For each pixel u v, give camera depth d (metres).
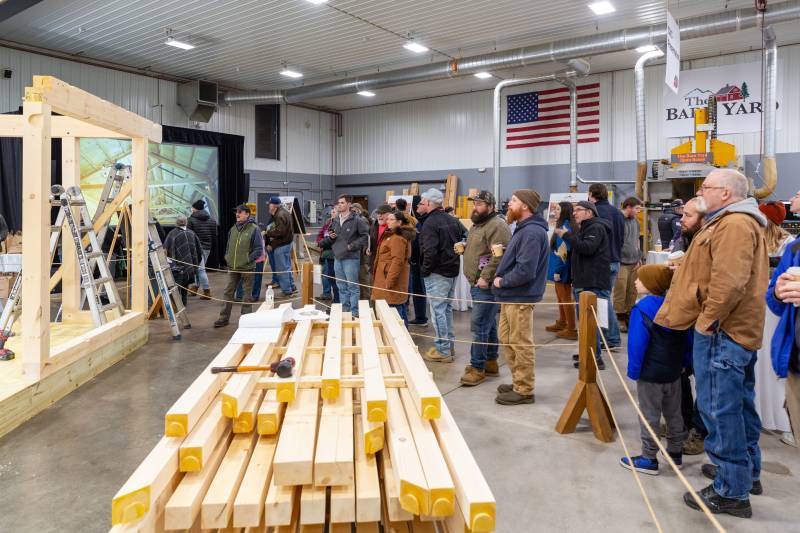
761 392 3.50
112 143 11.66
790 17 8.27
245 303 7.10
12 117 4.89
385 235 5.73
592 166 13.05
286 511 1.44
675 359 2.86
